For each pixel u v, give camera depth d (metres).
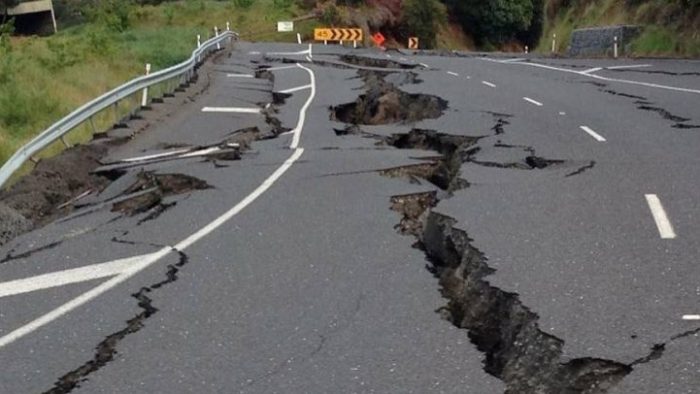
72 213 10.44
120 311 6.49
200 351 5.66
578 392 4.90
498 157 11.81
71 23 75.31
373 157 12.59
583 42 39.59
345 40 56.56
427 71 26.75
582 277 6.68
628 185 9.95
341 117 20.20
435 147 13.85
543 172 10.90
